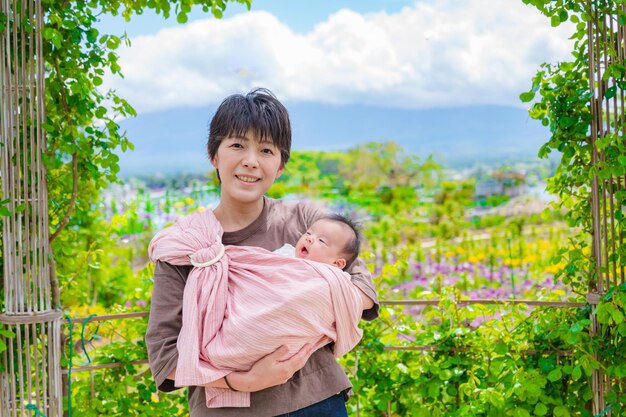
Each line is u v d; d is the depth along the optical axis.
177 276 1.97
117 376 2.97
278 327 1.79
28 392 2.62
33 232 2.59
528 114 2.88
